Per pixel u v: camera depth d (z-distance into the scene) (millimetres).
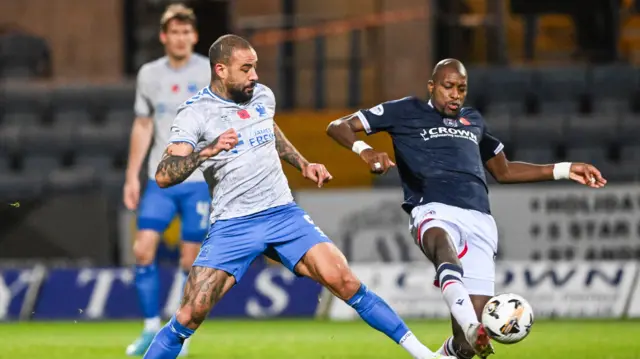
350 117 24391
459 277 21594
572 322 46531
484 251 23281
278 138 22859
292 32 67000
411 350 21984
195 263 21953
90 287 51875
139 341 31797
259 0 67500
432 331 41344
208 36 66562
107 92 66938
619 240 52469
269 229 21953
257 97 22422
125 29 68938
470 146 24062
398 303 49500
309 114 62500
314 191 53594
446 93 23953
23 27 69375
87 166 64938
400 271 49844
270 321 49125
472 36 67375
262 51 67000
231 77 21734
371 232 53062
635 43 70812
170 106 31219
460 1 67438
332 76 66938
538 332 40281
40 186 62938
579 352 31688
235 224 21875
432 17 64938
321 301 50562
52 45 69250
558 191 52844
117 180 62594
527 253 52844
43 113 67250
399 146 24172
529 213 52906
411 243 52781
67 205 54719
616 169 61156
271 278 51188
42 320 51375
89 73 69000
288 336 40125
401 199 52938
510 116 63969
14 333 43281
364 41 66562
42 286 52062
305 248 21984
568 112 65688
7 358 31781
